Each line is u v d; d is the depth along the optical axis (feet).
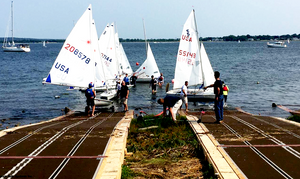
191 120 55.01
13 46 504.02
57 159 33.37
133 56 383.24
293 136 42.09
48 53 458.91
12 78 159.94
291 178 28.55
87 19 77.46
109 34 113.60
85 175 29.14
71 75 77.61
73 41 76.43
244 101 94.94
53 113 82.43
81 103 96.53
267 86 125.59
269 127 47.91
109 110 80.48
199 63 93.15
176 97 54.39
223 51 479.82
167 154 39.68
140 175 33.17
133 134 48.93
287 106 87.40
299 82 136.26
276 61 265.54
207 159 35.55
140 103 94.27
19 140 41.11
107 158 33.63
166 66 227.81
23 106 92.22
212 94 91.09
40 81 148.56
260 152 35.53
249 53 412.57
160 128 51.16
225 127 48.52
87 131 46.34
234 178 28.63
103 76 95.66
